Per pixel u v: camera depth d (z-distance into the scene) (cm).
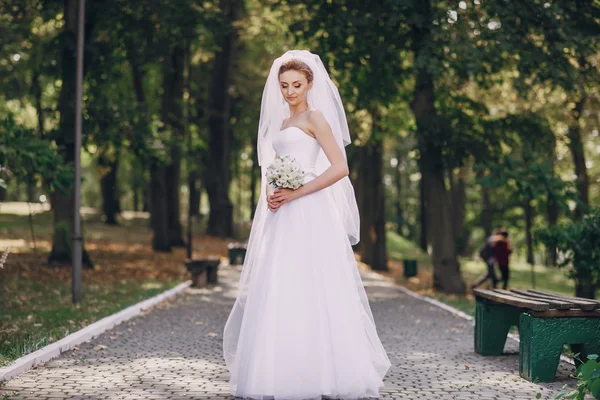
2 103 3180
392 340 995
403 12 1681
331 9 1775
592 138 2669
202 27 2045
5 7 2048
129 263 2327
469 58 1571
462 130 1848
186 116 3094
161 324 1102
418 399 602
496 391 641
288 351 541
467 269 3394
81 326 977
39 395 587
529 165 1611
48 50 1967
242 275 620
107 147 2080
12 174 1451
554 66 1627
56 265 1994
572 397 545
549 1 1606
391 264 3331
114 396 589
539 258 5212
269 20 2433
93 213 4762
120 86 2866
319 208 581
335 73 1881
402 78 1917
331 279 567
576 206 1616
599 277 1237
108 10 1895
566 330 683
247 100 3684
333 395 550
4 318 1042
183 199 6781
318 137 579
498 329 850
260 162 629
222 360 789
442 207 1905
